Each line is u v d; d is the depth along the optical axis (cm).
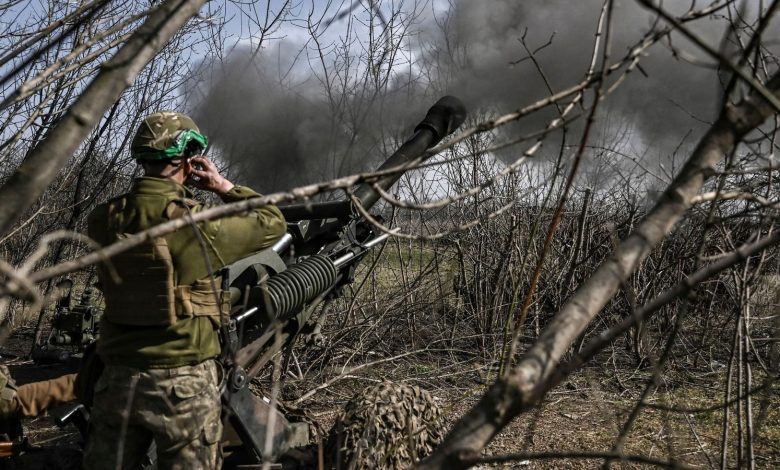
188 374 254
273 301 293
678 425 432
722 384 518
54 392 317
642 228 138
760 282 372
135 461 260
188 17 130
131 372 251
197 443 254
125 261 249
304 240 337
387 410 306
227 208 129
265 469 138
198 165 279
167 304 248
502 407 126
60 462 306
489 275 623
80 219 548
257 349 297
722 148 141
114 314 254
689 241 517
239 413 282
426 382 531
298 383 511
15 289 104
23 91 139
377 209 446
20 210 119
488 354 588
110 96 123
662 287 570
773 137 175
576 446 400
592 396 493
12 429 314
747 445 232
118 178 592
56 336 434
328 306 348
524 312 176
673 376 536
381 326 580
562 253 599
